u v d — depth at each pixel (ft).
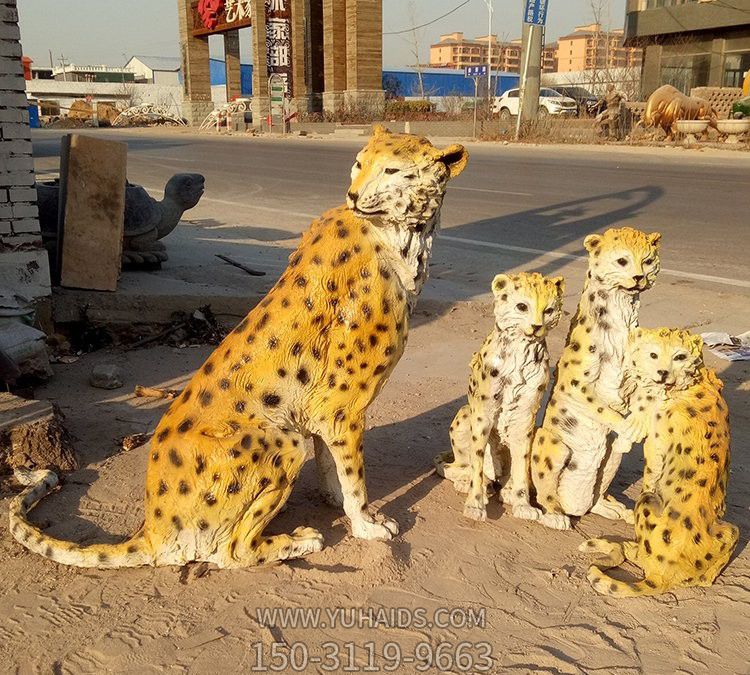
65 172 22.88
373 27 135.64
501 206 47.47
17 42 20.72
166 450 11.05
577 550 12.49
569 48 276.00
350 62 137.49
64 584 11.60
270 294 11.75
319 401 11.59
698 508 11.12
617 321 12.09
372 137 11.28
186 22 170.40
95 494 14.34
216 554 11.39
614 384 12.18
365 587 11.46
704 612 10.96
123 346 23.24
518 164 71.87
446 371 21.02
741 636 10.46
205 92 175.94
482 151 87.66
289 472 11.40
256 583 11.50
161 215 28.35
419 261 11.55
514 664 9.97
